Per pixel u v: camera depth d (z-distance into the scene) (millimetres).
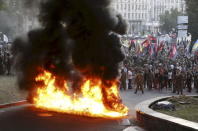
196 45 39750
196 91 26500
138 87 24641
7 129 12930
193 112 13938
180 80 24859
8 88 21500
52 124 13758
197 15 59469
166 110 14492
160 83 26703
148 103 15430
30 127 13258
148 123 12992
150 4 134500
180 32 46625
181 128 10781
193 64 30906
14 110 16531
